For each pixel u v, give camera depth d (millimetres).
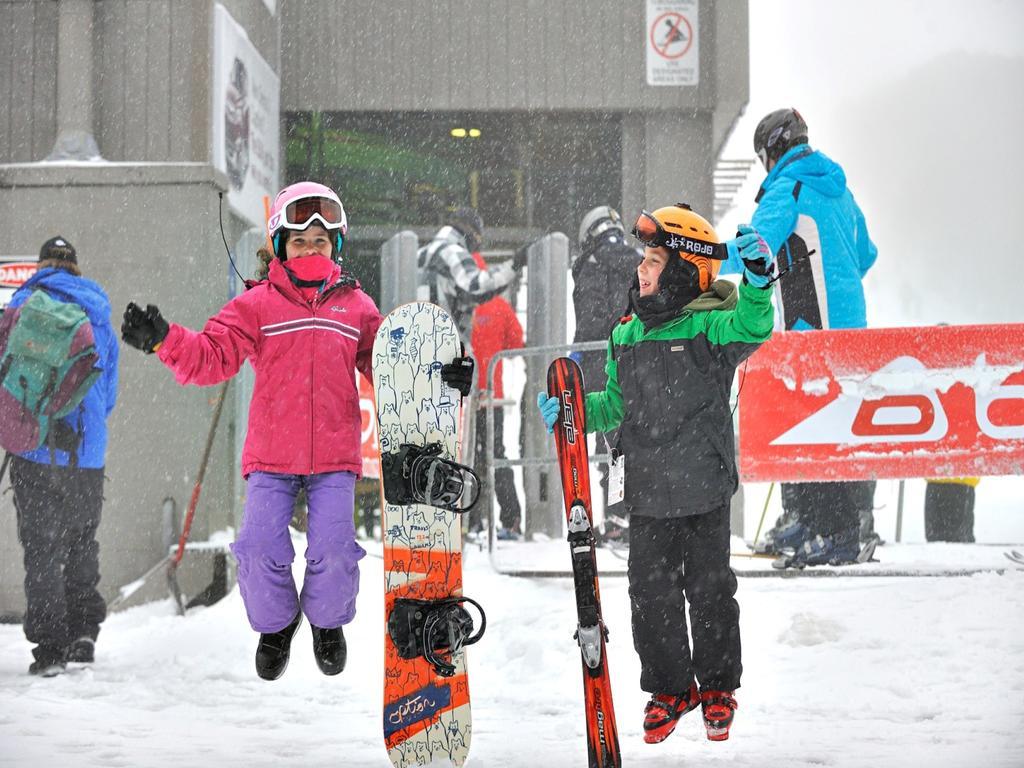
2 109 14781
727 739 5750
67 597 8930
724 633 5621
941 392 9367
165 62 14266
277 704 7480
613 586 9578
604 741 4750
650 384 5668
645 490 5641
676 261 5676
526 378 13891
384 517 5375
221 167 14367
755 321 5414
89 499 8922
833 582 9461
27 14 14789
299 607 5660
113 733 6395
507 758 5516
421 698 5215
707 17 17766
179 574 11359
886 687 6855
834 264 9578
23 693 7930
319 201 5754
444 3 17641
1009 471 9336
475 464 12148
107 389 9250
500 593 9742
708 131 17906
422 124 18281
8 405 8609
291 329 5629
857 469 9383
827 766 5117
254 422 5613
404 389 5598
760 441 9430
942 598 8469
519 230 18422
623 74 17688
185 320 11695
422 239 18375
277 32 17281
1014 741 5547
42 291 8945
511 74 17656
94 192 11789
